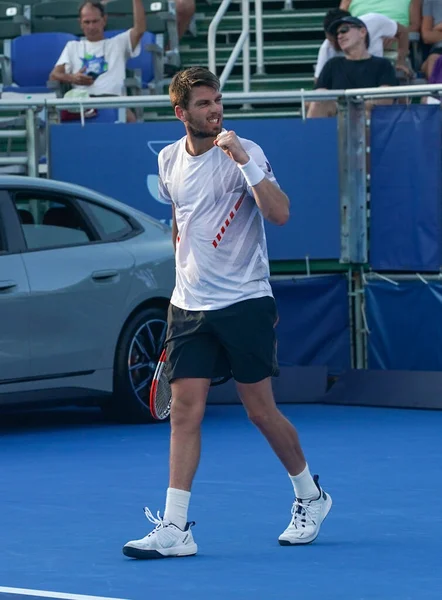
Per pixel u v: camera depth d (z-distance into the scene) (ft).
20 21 126.93
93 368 79.25
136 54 119.03
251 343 45.24
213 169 45.06
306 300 96.78
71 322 77.87
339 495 56.59
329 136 96.07
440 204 93.35
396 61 115.34
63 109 101.09
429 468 64.03
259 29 131.44
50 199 79.56
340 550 45.24
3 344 74.54
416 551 44.86
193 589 39.37
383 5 121.08
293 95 95.25
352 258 96.32
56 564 43.42
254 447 71.72
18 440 75.72
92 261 79.56
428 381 89.20
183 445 45.16
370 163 95.50
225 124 95.91
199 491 57.88
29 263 76.54
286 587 39.52
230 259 45.24
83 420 85.46
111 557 44.60
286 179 96.32
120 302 80.53
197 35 140.26
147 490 58.54
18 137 97.96
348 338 96.68
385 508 53.47
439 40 120.16
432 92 92.99
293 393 93.15
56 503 55.52
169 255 84.33
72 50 116.67
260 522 50.70
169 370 45.73
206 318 45.03
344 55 108.17
